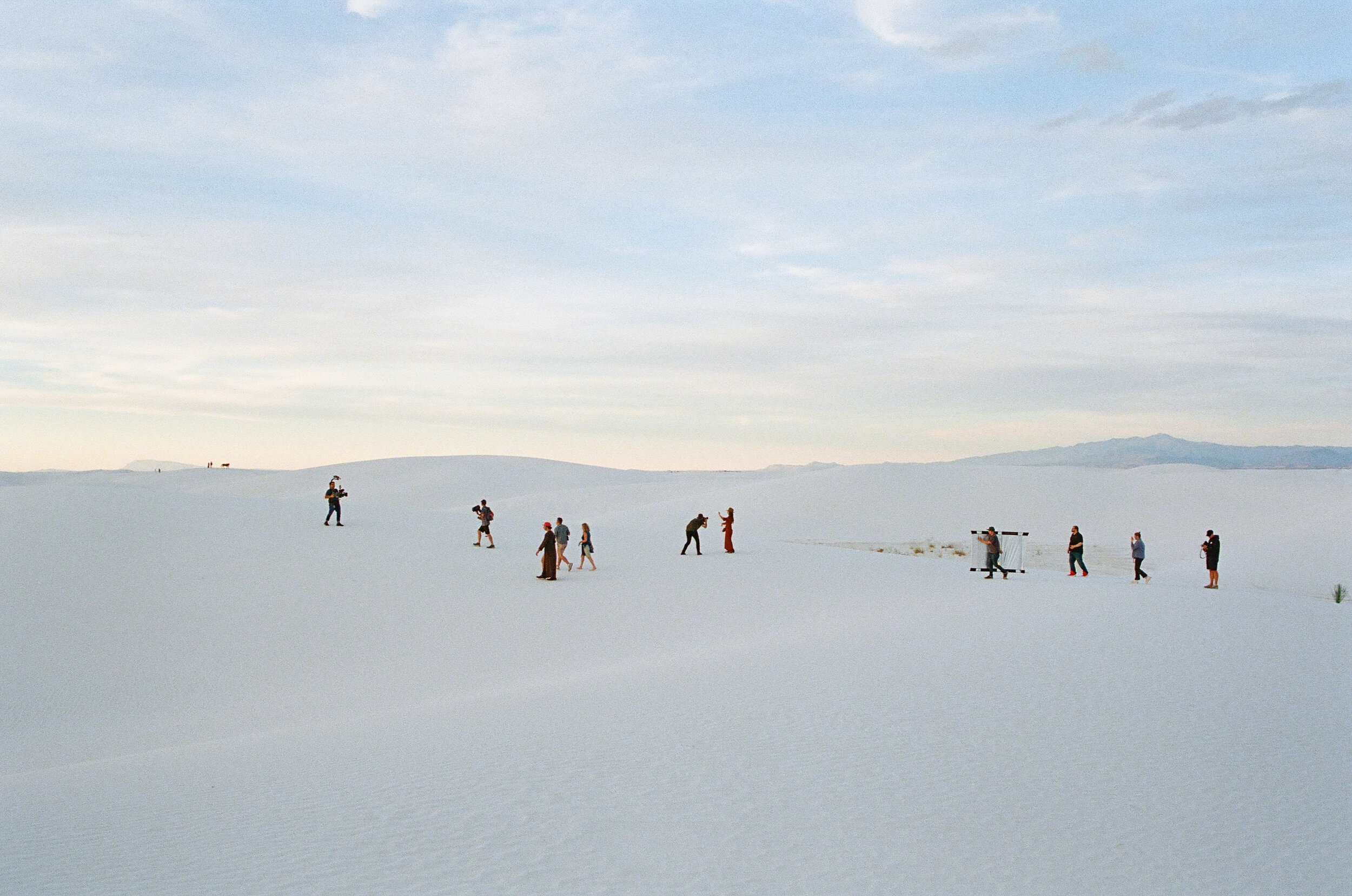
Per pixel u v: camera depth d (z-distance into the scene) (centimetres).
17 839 736
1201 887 668
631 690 1291
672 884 629
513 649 1930
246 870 652
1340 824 791
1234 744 991
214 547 2777
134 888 618
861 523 6469
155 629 2045
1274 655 1453
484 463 12888
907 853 699
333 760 994
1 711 1570
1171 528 6162
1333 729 1056
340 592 2397
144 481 15025
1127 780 878
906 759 928
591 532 3806
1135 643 1534
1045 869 682
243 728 1447
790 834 728
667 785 846
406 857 674
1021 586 2605
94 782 973
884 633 1723
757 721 1075
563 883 626
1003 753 951
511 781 862
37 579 2328
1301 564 3719
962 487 7275
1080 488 7144
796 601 2380
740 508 7069
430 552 2953
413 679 1736
